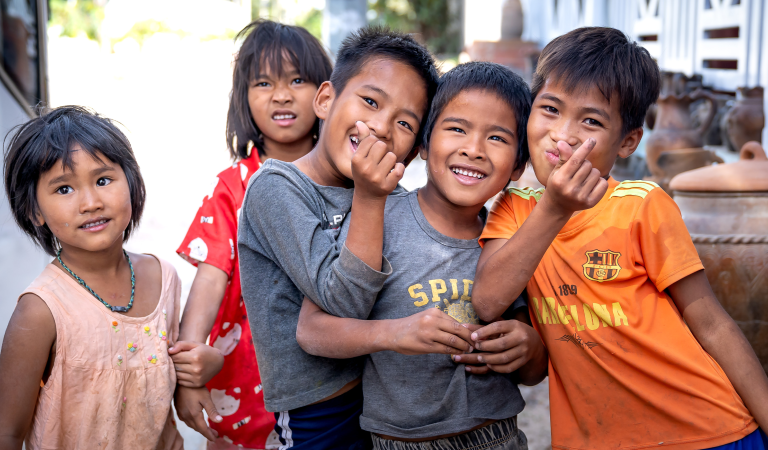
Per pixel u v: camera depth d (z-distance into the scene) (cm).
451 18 1653
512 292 136
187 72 1568
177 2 1817
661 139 350
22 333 149
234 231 197
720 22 443
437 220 155
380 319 148
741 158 243
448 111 150
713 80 455
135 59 1692
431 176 153
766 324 225
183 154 816
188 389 167
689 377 144
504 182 152
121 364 157
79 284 156
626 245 147
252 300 159
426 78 155
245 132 215
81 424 154
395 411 148
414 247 151
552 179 123
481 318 146
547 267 153
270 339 157
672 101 351
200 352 165
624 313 146
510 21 988
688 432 144
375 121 147
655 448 145
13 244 267
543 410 278
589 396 149
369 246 131
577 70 146
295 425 158
